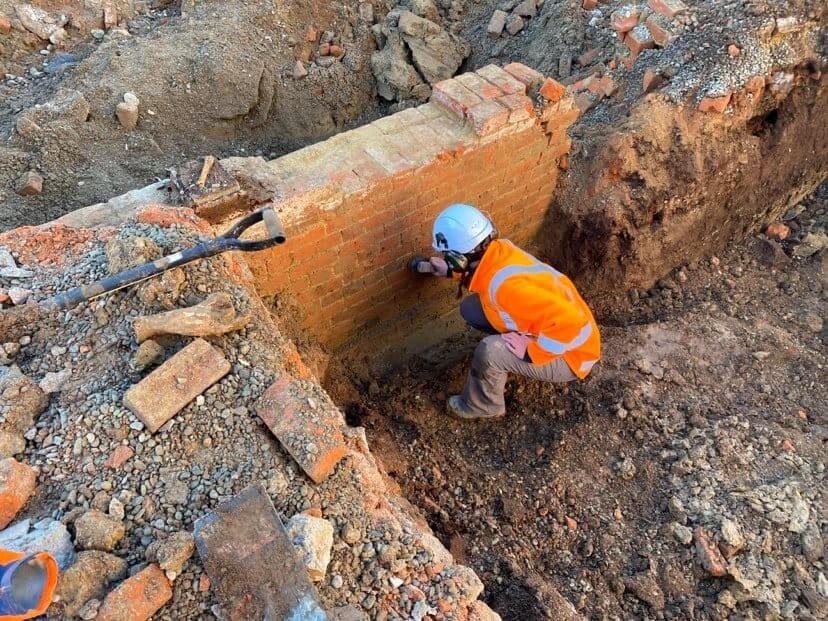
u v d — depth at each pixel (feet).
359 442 8.36
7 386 7.80
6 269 9.04
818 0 13.76
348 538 7.09
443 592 6.97
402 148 11.37
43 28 15.20
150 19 16.21
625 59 14.53
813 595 9.83
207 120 14.40
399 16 15.96
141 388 7.66
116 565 6.57
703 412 12.44
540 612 9.32
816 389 12.97
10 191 12.41
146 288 8.38
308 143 15.55
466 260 11.16
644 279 15.02
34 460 7.43
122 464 7.34
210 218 9.93
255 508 6.76
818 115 15.02
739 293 14.98
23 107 13.79
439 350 14.90
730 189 14.70
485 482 11.76
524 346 11.17
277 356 8.65
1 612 5.36
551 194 13.97
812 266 15.44
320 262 11.42
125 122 13.57
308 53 15.81
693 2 14.49
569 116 12.58
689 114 13.52
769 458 11.60
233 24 15.10
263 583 6.34
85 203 12.73
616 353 13.58
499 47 16.17
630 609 10.02
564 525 11.03
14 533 6.74
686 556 10.39
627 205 13.52
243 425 7.73
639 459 11.82
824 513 10.75
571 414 12.70
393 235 11.99
